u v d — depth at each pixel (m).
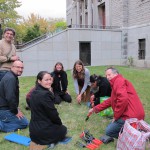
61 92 7.09
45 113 4.02
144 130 3.79
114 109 4.36
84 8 27.80
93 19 24.20
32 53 15.78
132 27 17.72
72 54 16.64
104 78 5.90
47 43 16.06
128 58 17.92
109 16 20.05
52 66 16.28
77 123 5.28
